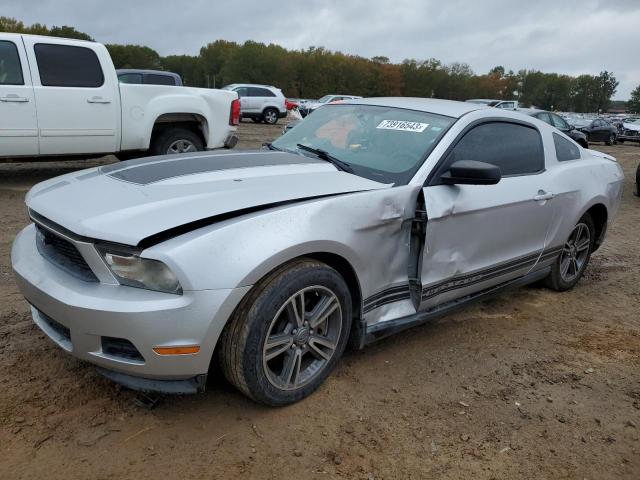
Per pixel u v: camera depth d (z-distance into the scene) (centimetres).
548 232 423
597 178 471
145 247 235
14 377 291
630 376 344
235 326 250
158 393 268
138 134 803
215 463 239
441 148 337
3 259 475
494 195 357
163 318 230
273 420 271
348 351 345
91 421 261
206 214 248
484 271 366
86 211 257
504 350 366
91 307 234
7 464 231
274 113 2661
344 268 295
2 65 696
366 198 292
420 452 257
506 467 252
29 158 754
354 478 237
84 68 751
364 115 391
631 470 257
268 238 249
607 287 513
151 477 229
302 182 296
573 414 298
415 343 366
